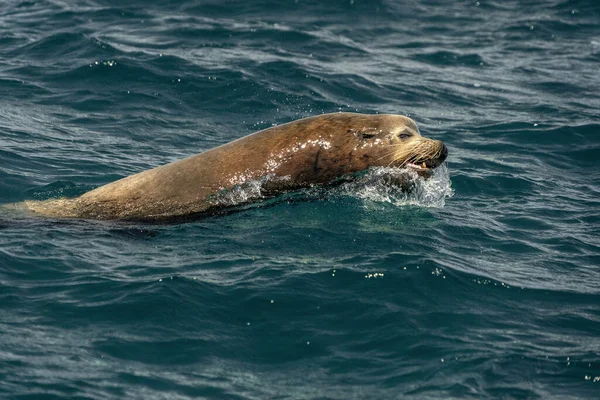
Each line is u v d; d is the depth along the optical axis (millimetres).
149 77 77938
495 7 119000
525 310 38750
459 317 37375
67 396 30047
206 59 83875
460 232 47562
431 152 47344
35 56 82875
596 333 36938
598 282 42531
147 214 47906
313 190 49250
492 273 42094
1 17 97500
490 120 75438
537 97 83688
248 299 37469
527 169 62938
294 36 95875
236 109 73688
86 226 46062
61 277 38938
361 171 49281
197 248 43094
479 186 57750
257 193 48594
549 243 47750
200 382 31797
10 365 31406
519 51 101000
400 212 48906
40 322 34812
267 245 43594
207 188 48375
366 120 50031
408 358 33906
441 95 82688
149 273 39688
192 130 68875
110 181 55469
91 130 66562
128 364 32500
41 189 52812
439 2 119562
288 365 33312
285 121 71938
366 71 87500
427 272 40625
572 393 32062
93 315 35656
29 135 63219
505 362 33875
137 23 95875
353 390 31719
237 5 105750
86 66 79062
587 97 84125
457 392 31672
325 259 41938
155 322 35406
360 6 111250
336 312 37000
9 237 43156
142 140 65625
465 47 101062
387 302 37938
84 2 104125
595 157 67125
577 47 103375
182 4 104562
